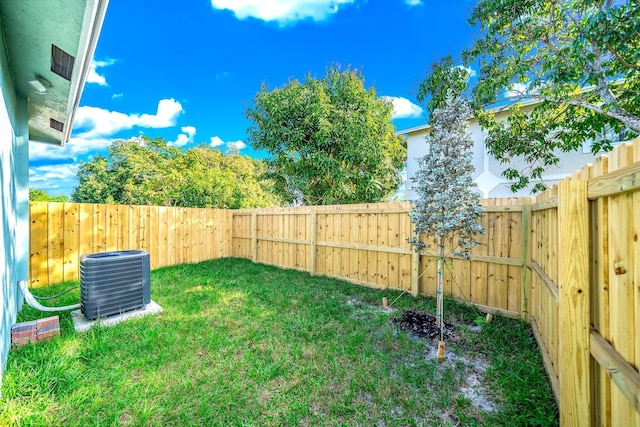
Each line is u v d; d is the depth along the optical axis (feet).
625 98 13.12
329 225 18.31
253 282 16.72
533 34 13.94
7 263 7.84
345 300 13.53
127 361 7.68
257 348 8.65
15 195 10.35
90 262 10.23
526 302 10.53
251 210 24.04
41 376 6.63
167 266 21.27
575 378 4.79
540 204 8.32
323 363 7.87
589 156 23.81
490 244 11.93
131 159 49.55
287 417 5.88
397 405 6.29
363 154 26.04
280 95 25.38
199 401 6.28
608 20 9.87
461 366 7.79
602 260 4.25
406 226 14.48
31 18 7.19
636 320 3.33
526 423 5.66
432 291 13.74
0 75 7.16
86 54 8.63
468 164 9.53
